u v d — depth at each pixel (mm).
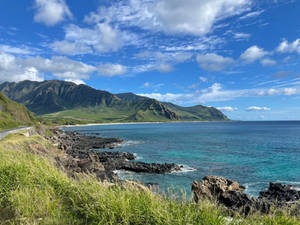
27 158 9422
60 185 6656
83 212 5207
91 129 168750
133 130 146875
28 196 5793
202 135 95438
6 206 5676
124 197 5559
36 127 72875
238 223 4715
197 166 31344
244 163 33438
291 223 4770
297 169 29281
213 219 4551
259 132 115562
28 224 4719
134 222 4832
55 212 5305
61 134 97750
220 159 37031
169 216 4719
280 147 52812
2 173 6906
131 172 27516
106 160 34781
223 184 15219
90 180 6902
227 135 94500
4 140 26594
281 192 18484
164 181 23516
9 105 111500
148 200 5383
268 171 28172
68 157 29016
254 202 13000
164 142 66375
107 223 4605
